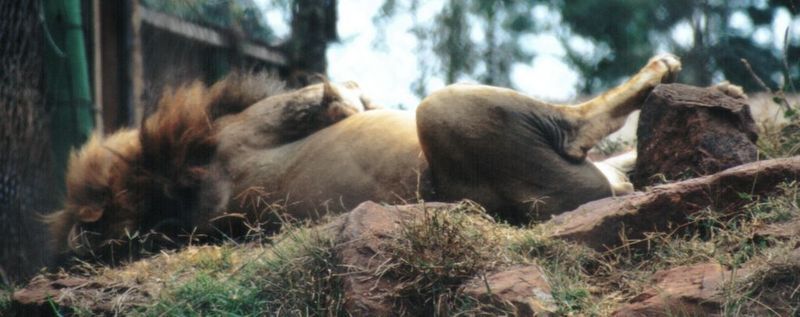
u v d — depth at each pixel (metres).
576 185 16.38
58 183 22.33
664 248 13.60
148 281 15.70
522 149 16.12
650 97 16.62
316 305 13.42
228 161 18.33
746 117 16.34
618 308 12.21
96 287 15.78
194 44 29.97
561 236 14.00
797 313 11.26
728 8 43.38
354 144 17.45
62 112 23.11
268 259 14.52
